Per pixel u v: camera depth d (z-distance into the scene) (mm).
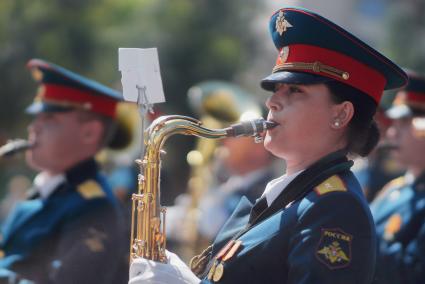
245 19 40750
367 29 52594
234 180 14078
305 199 5980
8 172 29750
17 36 34969
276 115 6227
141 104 6418
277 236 5918
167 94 37969
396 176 15391
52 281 9297
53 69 10219
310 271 5574
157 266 6066
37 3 35156
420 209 11391
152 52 6445
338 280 5535
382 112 12547
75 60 35406
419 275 10867
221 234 6621
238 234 6250
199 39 38469
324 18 6117
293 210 5969
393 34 43844
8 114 35125
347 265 5590
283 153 6238
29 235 9719
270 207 6207
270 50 41969
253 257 5949
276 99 6258
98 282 9281
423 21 44062
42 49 34812
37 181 10375
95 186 9945
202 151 15234
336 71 6160
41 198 10031
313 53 6184
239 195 13789
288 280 5719
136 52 6434
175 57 38188
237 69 39375
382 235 11477
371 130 6488
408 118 11977
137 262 6129
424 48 44250
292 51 6273
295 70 6211
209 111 14922
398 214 11516
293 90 6227
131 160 13766
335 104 6188
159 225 6367
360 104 6254
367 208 5938
